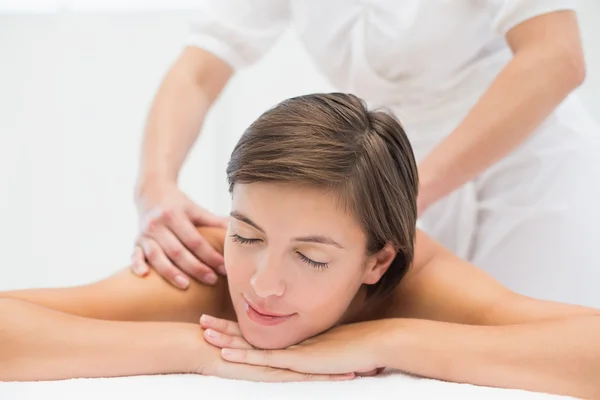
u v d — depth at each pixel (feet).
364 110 2.76
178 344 2.63
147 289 3.04
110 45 6.64
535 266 3.67
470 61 3.89
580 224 3.62
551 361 2.55
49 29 6.64
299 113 2.61
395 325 2.73
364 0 3.83
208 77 4.22
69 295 2.87
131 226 6.87
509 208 3.80
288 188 2.44
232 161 2.59
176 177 3.67
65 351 2.56
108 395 2.30
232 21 4.22
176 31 6.57
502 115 3.28
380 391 2.40
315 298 2.60
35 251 6.93
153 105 3.92
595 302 3.54
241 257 2.60
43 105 6.75
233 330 2.77
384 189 2.66
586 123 3.94
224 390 2.38
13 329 2.55
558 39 3.33
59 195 6.86
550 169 3.74
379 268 2.87
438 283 3.08
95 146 6.79
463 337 2.64
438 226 4.02
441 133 3.95
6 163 6.84
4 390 2.34
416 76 3.89
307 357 2.63
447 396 2.36
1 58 6.70
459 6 3.64
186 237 3.18
